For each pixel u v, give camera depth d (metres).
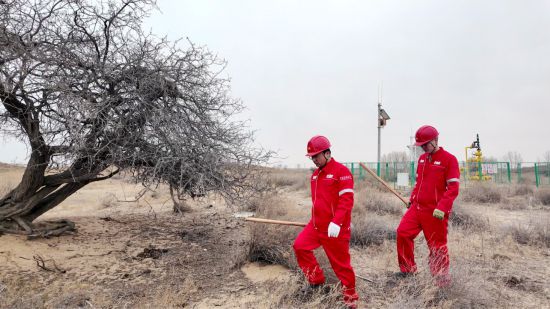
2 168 24.14
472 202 13.15
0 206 5.74
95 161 5.61
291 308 3.64
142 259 5.39
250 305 3.82
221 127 6.28
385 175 23.28
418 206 4.33
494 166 23.44
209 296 4.14
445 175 4.16
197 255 5.62
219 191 6.05
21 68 4.78
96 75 5.22
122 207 11.21
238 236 6.66
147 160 5.70
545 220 7.71
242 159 6.22
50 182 5.89
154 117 5.37
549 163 23.28
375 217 7.79
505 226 7.65
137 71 5.53
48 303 3.90
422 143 4.21
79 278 4.60
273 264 4.96
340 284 3.98
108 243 5.89
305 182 18.47
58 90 4.93
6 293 4.02
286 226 5.20
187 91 5.96
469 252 5.59
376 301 3.94
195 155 5.66
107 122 5.01
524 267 5.17
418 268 4.54
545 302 3.99
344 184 3.61
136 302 4.01
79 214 9.50
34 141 5.44
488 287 4.30
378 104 18.23
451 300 3.62
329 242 3.67
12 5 4.93
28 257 4.93
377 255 5.70
